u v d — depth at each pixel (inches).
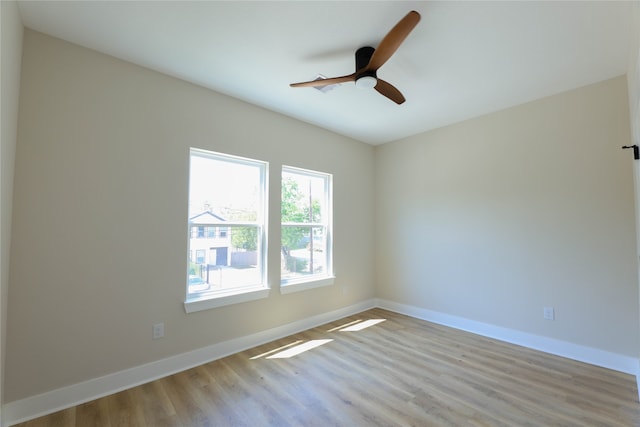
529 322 123.3
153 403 84.1
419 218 163.9
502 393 88.7
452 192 150.3
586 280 110.2
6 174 67.9
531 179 124.3
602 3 71.3
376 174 186.1
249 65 98.7
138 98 97.6
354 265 171.8
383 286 180.9
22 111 78.4
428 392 89.4
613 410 80.4
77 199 85.8
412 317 163.2
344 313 163.8
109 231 90.8
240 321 120.2
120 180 93.1
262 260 130.9
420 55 92.9
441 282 153.3
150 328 97.7
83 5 71.8
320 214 158.9
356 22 78.4
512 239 129.1
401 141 173.6
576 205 113.0
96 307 88.0
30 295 78.5
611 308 105.0
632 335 100.8
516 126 129.1
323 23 78.7
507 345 124.7
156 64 97.7
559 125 117.7
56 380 81.4
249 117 126.0
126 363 92.6
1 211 64.8
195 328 107.7
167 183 102.6
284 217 142.3
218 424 75.5
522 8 73.1
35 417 77.4
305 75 105.0
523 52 91.2
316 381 95.7
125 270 93.4
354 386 92.8
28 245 78.4
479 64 98.0
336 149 163.3
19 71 76.2
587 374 99.9
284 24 79.0
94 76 89.7
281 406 82.8
